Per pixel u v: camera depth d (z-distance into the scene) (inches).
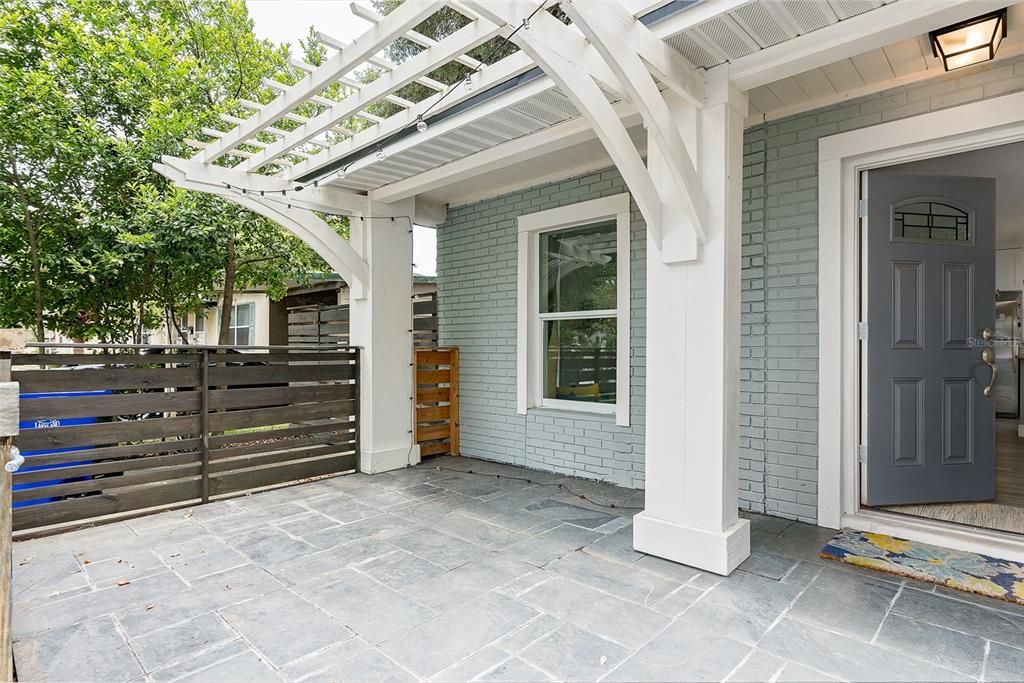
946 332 130.4
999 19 91.4
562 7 79.4
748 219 138.9
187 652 77.5
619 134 100.9
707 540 103.3
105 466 139.3
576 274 186.9
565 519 135.6
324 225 181.0
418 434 207.9
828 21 90.2
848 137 123.1
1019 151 142.5
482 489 165.0
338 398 187.2
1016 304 262.1
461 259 218.2
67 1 217.2
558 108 123.1
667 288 110.6
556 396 194.1
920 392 129.2
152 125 217.9
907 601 90.7
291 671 72.9
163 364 150.1
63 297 223.1
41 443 130.4
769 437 135.9
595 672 72.0
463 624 84.7
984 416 132.1
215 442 157.6
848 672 71.4
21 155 208.1
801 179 130.6
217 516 140.3
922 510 126.3
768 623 84.0
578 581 99.7
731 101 104.9
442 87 124.3
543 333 197.5
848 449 127.4
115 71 223.0
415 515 139.7
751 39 95.7
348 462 188.2
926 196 128.7
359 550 115.8
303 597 94.3
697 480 106.4
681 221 107.5
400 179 178.2
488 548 116.3
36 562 110.3
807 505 129.8
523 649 77.6
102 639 81.1
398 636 81.4
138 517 139.5
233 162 242.4
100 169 221.1
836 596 92.7
